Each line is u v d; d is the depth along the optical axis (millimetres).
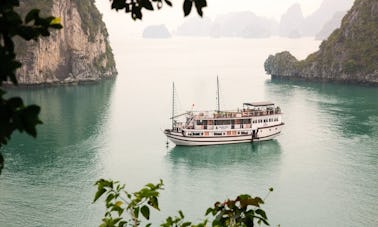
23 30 5652
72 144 99125
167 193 72000
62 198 68438
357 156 90438
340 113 132125
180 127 101625
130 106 148250
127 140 103688
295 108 141250
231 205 9664
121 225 10336
